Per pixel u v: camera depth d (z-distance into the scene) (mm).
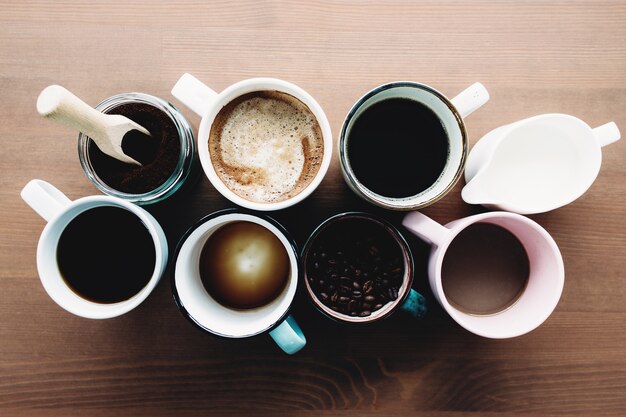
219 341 442
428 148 389
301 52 434
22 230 433
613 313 441
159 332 440
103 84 432
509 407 443
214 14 434
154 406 440
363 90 435
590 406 441
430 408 442
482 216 354
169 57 434
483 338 444
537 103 440
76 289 381
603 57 443
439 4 437
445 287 421
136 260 399
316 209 434
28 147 430
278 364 443
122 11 434
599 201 442
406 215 410
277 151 383
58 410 438
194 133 434
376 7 436
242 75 434
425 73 437
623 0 443
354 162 392
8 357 437
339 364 442
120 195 378
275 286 410
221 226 412
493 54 440
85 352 439
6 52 432
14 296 435
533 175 420
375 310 396
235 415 441
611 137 386
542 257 385
